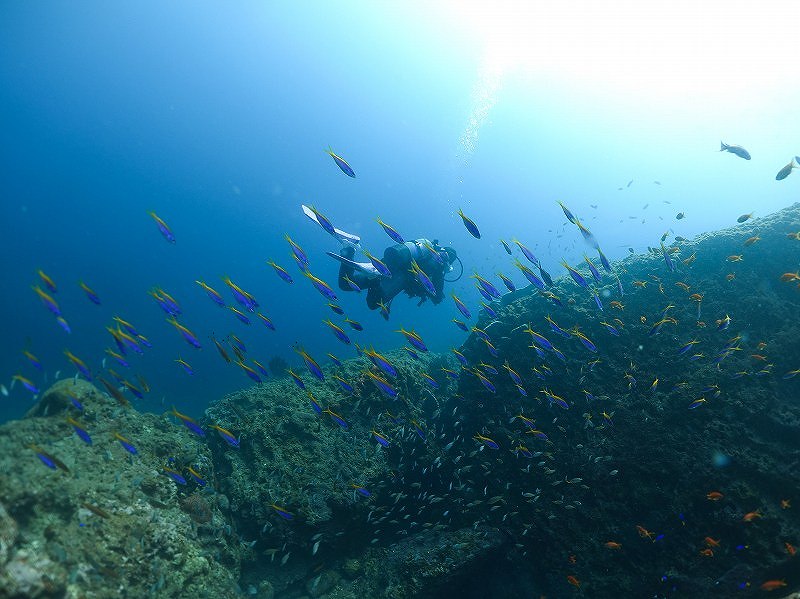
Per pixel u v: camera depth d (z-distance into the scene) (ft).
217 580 15.10
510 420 20.76
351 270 22.20
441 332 146.30
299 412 22.80
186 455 18.22
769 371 16.80
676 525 16.29
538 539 18.99
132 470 15.29
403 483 22.38
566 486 18.95
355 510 19.92
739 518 15.14
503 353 22.95
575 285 23.16
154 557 13.41
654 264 21.49
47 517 11.50
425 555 19.21
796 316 17.76
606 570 17.16
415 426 22.97
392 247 22.08
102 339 137.08
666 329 19.58
